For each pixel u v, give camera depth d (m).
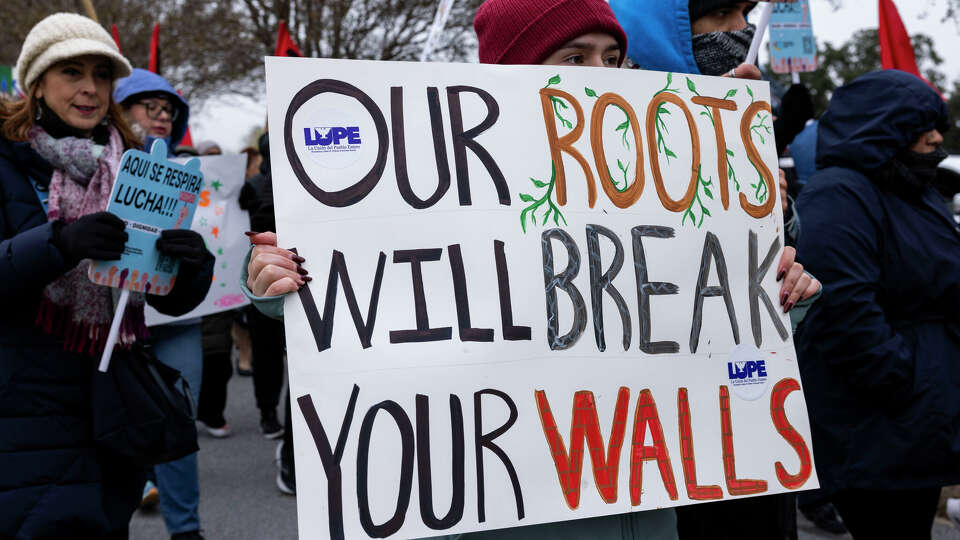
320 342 1.66
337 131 1.73
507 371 1.72
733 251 1.92
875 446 2.65
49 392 2.36
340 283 1.69
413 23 12.04
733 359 1.88
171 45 14.69
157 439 2.47
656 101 1.92
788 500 2.28
